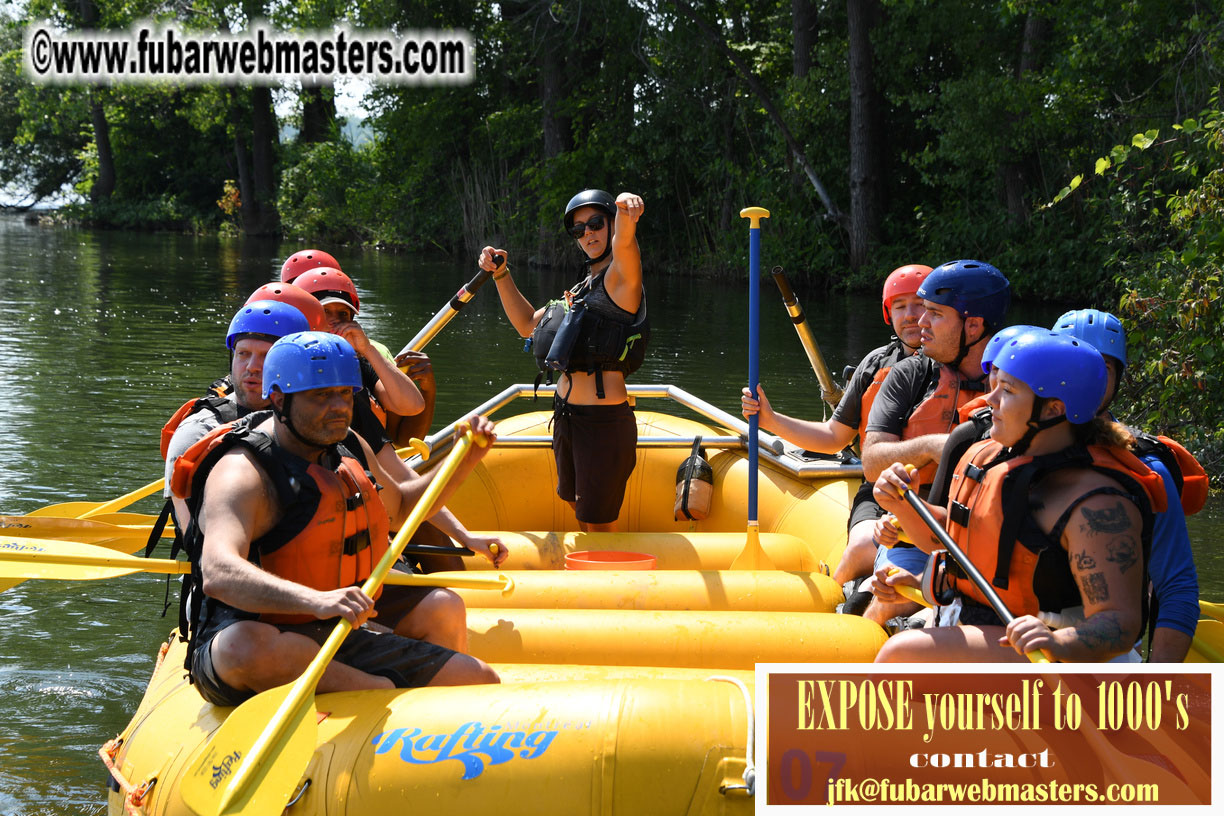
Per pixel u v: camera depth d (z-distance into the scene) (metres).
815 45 25.09
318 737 2.84
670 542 4.82
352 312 4.43
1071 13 17.17
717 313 18.41
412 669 3.10
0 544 3.53
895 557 4.06
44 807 3.61
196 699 3.23
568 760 2.71
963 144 20.48
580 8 26.28
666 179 27.89
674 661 3.73
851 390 4.66
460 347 13.75
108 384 10.79
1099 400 2.71
